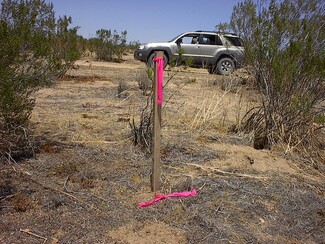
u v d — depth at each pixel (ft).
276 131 18.99
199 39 51.47
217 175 14.84
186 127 20.35
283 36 19.15
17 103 14.26
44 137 17.19
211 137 19.04
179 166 15.35
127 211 11.80
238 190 13.73
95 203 12.06
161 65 12.46
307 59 18.70
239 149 18.02
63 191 12.49
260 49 19.01
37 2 15.28
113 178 13.82
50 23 16.55
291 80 18.39
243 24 25.81
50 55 15.38
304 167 17.04
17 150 15.03
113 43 68.69
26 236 10.12
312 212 12.92
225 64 50.42
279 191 14.06
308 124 19.10
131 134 17.61
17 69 14.44
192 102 28.04
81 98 27.58
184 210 12.09
